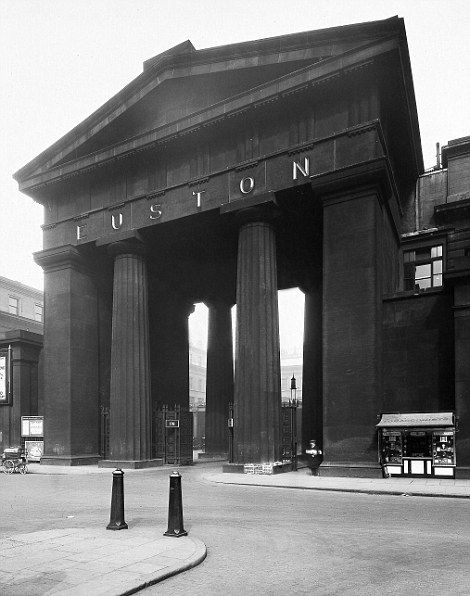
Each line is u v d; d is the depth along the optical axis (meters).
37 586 6.64
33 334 37.53
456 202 28.39
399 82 23.06
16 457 26.25
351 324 21.94
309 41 24.11
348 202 22.73
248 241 24.70
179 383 37.81
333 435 21.53
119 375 27.92
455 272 20.75
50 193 32.41
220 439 39.09
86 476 23.67
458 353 20.42
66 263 31.03
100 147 31.59
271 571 7.76
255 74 26.27
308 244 31.48
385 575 7.59
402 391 22.83
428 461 20.03
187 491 17.50
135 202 28.78
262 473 22.28
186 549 8.50
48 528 10.88
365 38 22.78
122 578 6.98
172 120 28.84
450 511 12.99
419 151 29.66
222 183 25.81
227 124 25.95
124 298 28.48
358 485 17.86
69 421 29.47
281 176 24.19
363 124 22.44
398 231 28.95
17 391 36.31
